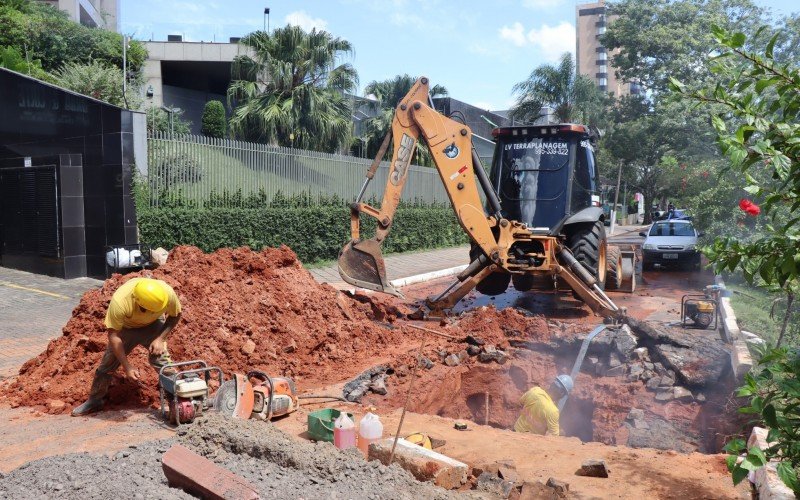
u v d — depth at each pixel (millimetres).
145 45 34469
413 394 8055
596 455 5949
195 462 4367
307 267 19031
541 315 12383
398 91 36875
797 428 3650
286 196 19547
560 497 4730
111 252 14414
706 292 12930
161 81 37188
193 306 8430
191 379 6160
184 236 16031
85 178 15820
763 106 3977
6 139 17766
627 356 9680
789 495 4105
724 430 7844
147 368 7188
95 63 25516
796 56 23625
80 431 6039
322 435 5793
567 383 8422
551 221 12711
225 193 17531
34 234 16484
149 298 6051
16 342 10000
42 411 6711
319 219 19891
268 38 28109
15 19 27344
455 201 11438
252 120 27312
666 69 30438
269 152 19000
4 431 6094
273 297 9438
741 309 12250
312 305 9742
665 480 5277
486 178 11867
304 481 4508
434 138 11211
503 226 11648
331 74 28625
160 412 6508
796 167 3709
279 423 6469
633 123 33469
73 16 35719
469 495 4637
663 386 8953
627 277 15633
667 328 10352
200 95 41438
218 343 8156
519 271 11844
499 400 9398
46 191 15992
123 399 6859
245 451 4996
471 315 11227
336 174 21688
